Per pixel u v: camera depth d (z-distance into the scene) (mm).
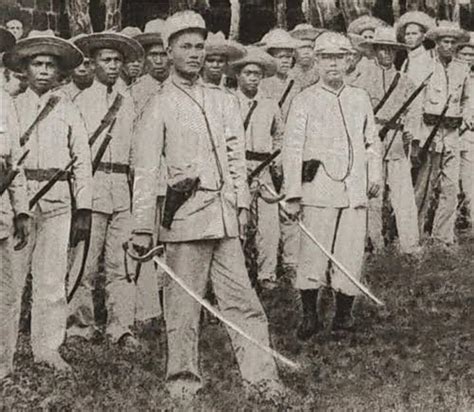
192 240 9508
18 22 9781
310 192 11297
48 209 9727
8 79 9562
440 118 12891
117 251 10336
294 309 11133
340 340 11164
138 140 9508
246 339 9758
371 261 12242
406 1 12578
